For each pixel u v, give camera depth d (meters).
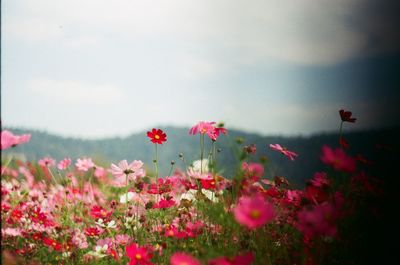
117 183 2.56
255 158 2.07
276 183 2.15
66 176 3.24
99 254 2.19
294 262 1.92
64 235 2.39
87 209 2.95
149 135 2.28
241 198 1.81
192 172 2.12
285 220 2.02
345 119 2.03
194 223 2.09
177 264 1.58
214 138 2.12
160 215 2.39
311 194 1.81
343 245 1.90
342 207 1.72
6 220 2.46
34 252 2.28
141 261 1.83
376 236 1.92
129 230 2.34
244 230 1.87
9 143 1.71
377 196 1.93
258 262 1.79
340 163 1.49
